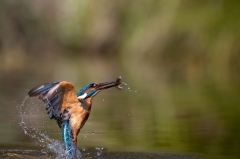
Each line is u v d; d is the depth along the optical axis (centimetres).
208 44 3338
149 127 1287
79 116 988
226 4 3384
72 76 2528
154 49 3741
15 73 2727
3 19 4678
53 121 1370
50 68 3092
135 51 3897
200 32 3416
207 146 1066
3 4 4672
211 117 1430
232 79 2503
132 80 2430
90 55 4425
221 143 1093
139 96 1914
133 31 4003
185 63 3444
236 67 3111
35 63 3556
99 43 4428
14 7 4762
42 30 4925
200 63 3344
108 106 1661
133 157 969
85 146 1068
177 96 1897
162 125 1314
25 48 4775
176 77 2586
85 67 3175
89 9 4616
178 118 1417
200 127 1277
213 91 2036
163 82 2359
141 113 1503
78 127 989
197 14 3516
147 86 2211
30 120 1376
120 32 4191
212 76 2645
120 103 1734
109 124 1332
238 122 1346
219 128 1269
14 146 1059
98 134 1202
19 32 4781
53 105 951
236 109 1568
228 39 3206
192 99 1811
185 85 2258
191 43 3469
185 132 1222
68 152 976
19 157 967
